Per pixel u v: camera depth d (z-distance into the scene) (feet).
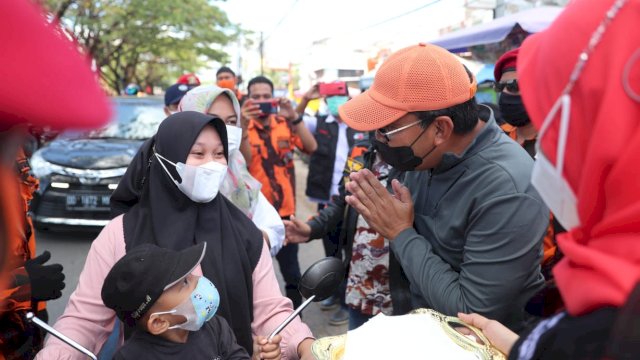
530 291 4.79
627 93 1.93
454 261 5.25
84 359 5.05
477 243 4.78
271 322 5.68
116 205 6.39
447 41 19.60
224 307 5.44
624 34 1.95
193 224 5.58
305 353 5.22
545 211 4.70
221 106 8.54
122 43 58.34
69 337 4.99
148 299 4.31
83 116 0.99
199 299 4.49
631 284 1.91
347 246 8.04
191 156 5.68
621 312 1.88
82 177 17.16
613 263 1.99
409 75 4.90
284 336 5.51
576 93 2.10
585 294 2.06
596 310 2.06
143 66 100.94
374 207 5.44
